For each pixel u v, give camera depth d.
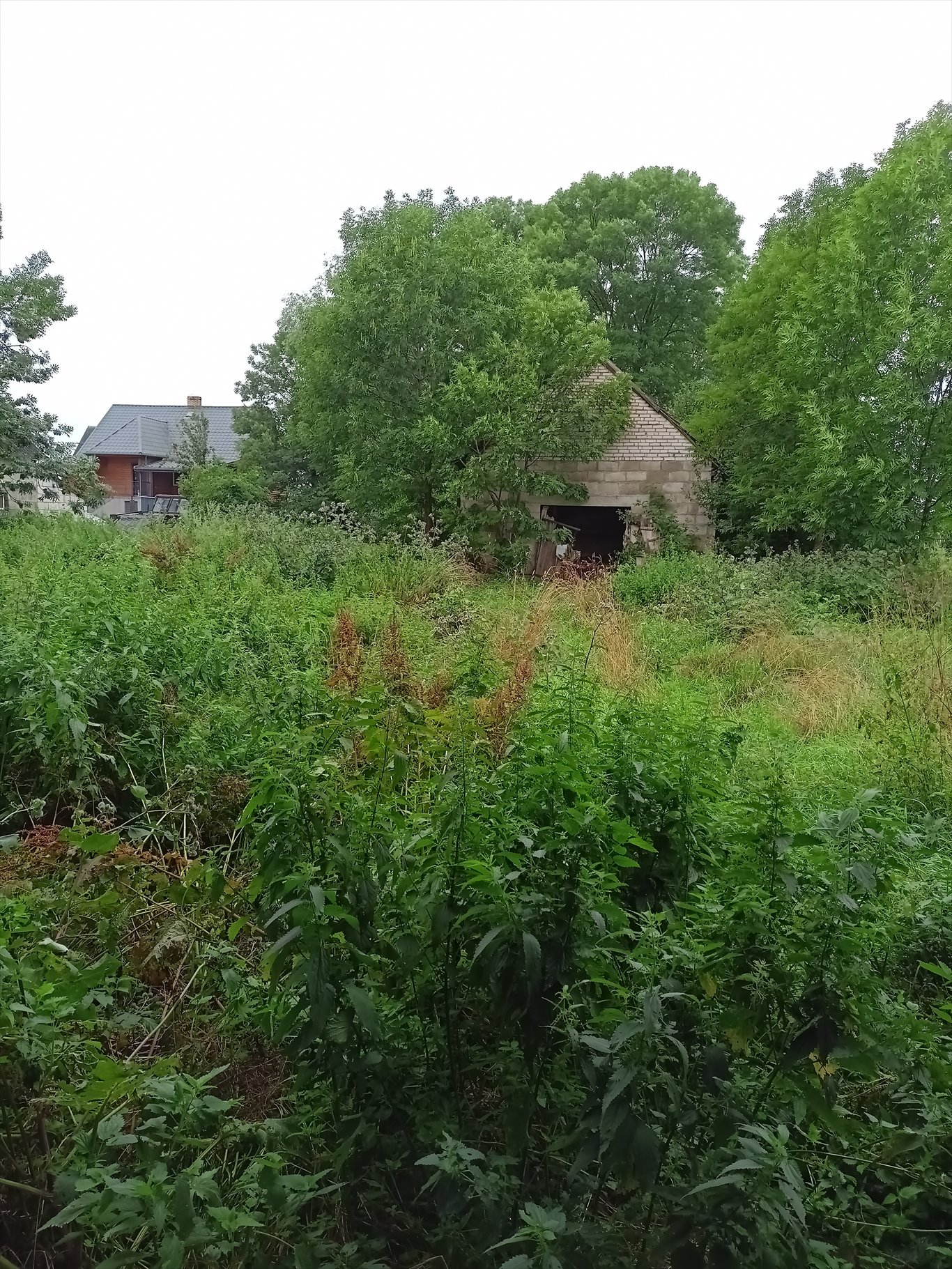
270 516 15.20
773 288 16.92
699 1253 1.88
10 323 18.48
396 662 5.40
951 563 11.95
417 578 12.20
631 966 2.21
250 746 4.12
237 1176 2.20
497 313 19.41
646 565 14.25
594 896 2.34
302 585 11.65
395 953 2.40
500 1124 2.39
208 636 6.02
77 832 2.68
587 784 2.70
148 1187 1.72
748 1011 2.18
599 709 3.89
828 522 14.74
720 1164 1.98
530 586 13.45
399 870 2.49
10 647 4.62
